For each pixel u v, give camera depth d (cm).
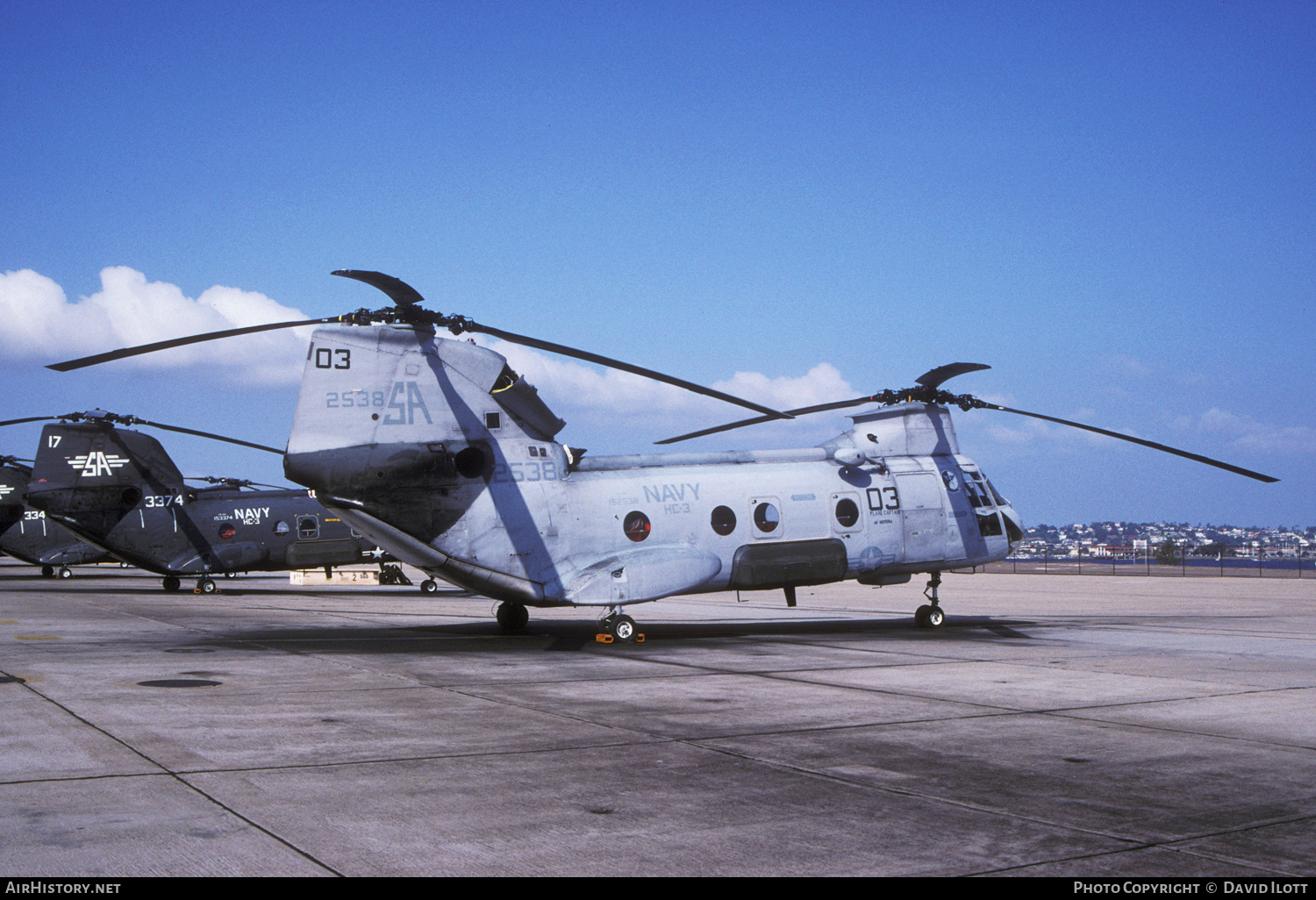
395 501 1557
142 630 1808
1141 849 548
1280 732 873
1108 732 866
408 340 1588
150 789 641
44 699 981
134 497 3148
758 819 596
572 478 1673
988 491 1964
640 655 1440
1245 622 2108
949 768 729
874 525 1831
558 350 1487
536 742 805
